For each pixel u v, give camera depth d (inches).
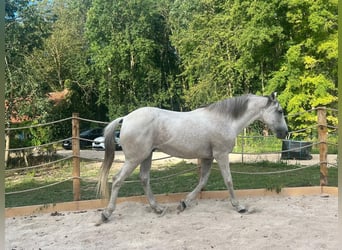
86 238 176.4
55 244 169.3
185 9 1100.5
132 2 1094.4
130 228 190.5
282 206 230.2
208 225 192.2
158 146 211.2
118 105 1115.9
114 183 206.1
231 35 797.2
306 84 667.4
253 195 261.1
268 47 721.0
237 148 610.9
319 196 259.4
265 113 225.3
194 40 917.8
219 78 865.5
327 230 177.9
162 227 190.9
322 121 268.4
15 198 284.7
